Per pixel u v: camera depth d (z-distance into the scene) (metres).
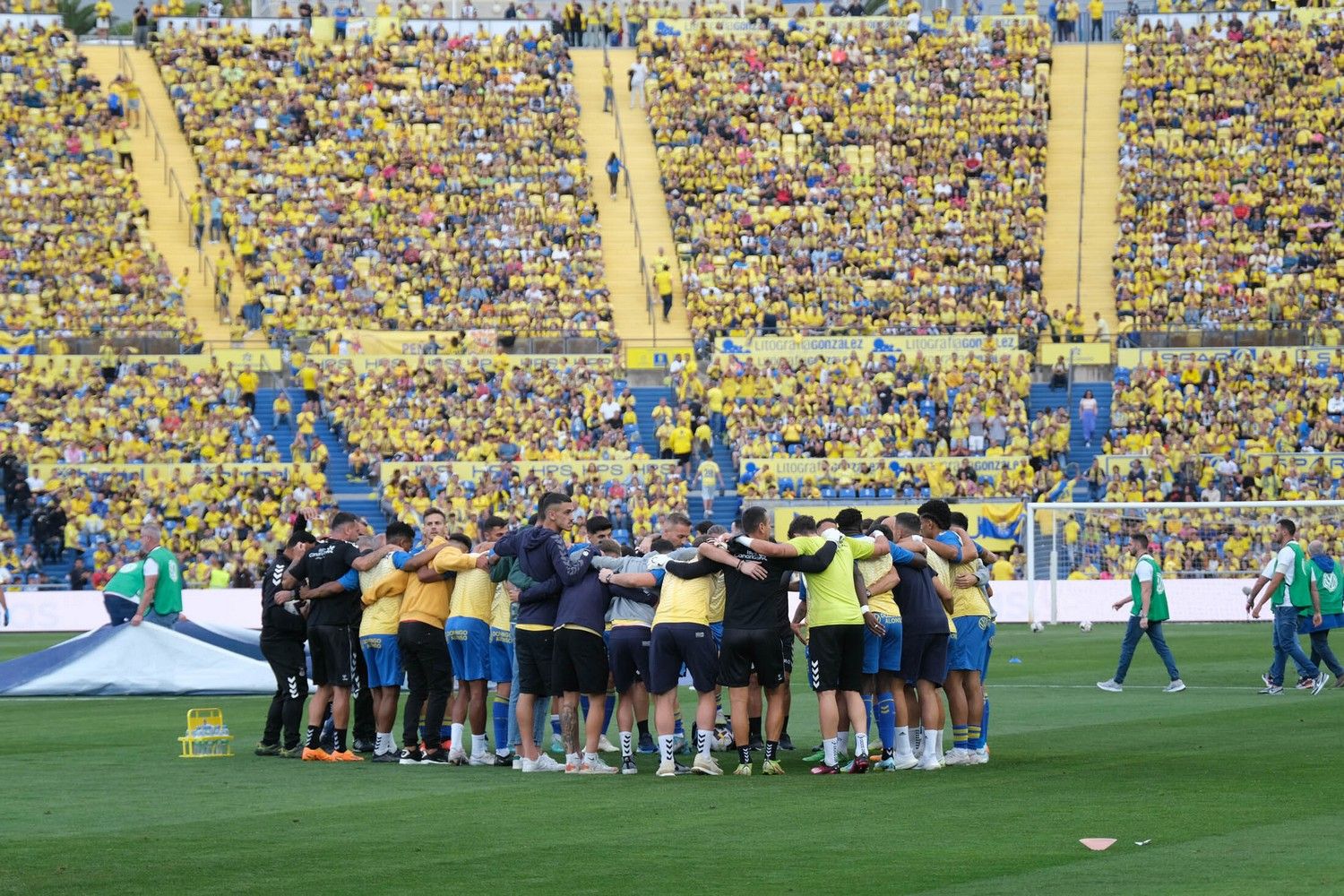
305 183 55.94
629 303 54.06
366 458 46.56
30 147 55.56
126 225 53.62
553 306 53.03
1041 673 28.19
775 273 54.06
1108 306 54.19
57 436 46.84
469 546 18.11
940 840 12.23
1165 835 12.28
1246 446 48.06
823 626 16.16
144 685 25.11
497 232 54.97
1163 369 49.97
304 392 49.03
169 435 47.16
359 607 17.95
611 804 14.27
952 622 16.86
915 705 17.58
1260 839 12.08
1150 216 56.00
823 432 48.31
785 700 17.73
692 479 47.47
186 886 10.80
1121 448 48.09
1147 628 24.92
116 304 51.44
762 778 16.08
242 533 44.41
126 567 26.64
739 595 16.17
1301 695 23.98
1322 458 46.75
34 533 43.53
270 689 25.39
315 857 11.80
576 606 16.45
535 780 16.09
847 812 13.62
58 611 41.12
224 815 13.74
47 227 53.31
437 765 17.48
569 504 16.75
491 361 49.81
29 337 48.84
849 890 10.50
